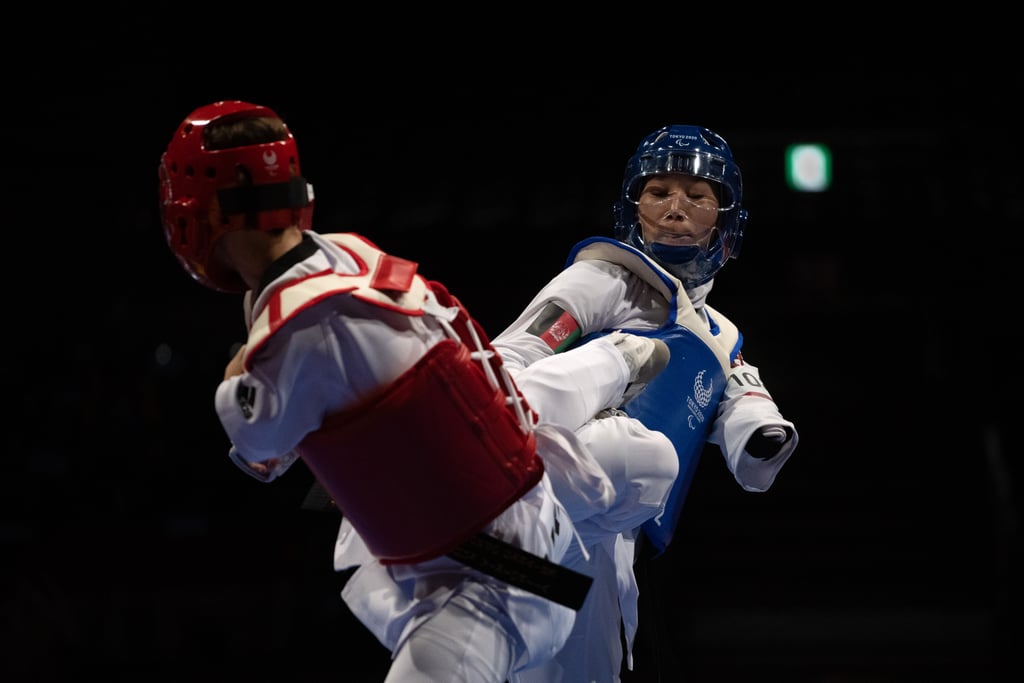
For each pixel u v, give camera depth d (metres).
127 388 15.65
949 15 23.28
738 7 24.11
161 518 14.20
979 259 19.77
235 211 3.83
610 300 5.35
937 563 15.02
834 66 23.97
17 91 20.53
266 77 24.50
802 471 16.89
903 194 20.80
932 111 23.12
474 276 20.78
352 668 12.23
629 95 24.48
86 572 12.48
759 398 5.82
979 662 13.04
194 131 3.85
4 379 15.47
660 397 5.36
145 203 20.69
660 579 6.07
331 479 3.95
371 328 3.79
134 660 12.09
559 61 24.86
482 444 3.97
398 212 21.73
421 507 3.91
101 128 20.70
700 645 13.50
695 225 5.65
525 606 4.16
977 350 19.12
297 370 3.71
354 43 24.69
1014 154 21.34
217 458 15.00
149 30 21.53
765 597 14.62
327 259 3.92
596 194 22.27
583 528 4.96
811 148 21.84
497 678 4.08
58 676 11.47
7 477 14.20
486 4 24.64
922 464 16.88
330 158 23.67
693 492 16.28
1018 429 17.38
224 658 12.27
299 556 13.06
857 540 15.51
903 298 19.94
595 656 5.18
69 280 19.08
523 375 4.57
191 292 19.16
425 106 24.95
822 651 13.34
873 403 18.17
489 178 23.06
